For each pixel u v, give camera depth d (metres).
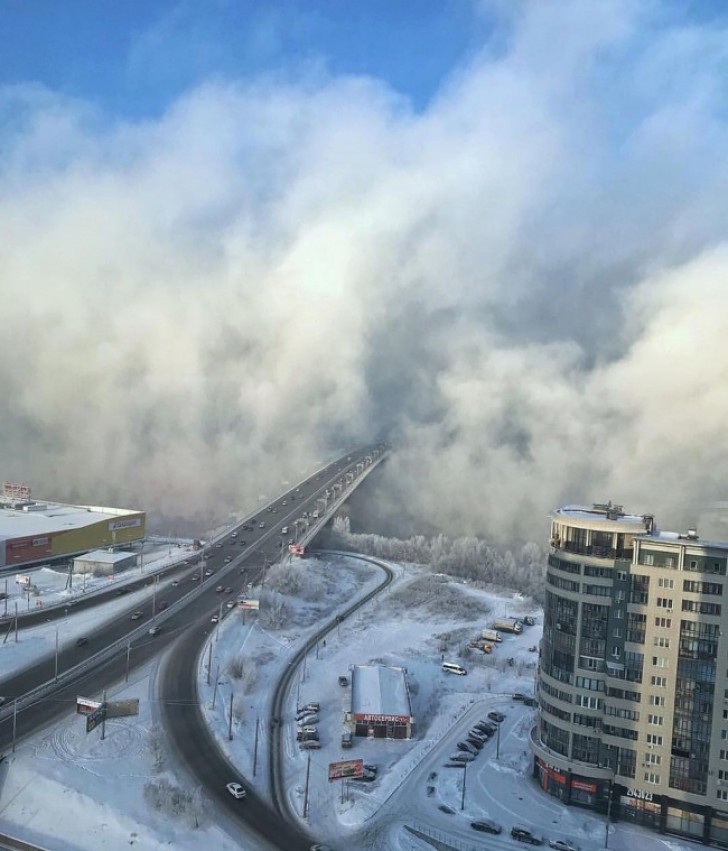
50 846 146.12
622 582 162.00
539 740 177.00
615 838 155.00
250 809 161.38
